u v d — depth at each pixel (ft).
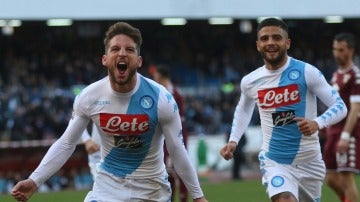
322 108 205.77
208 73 253.65
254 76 61.36
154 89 48.85
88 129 79.41
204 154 187.32
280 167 60.13
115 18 199.82
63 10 196.75
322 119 57.06
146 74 250.16
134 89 48.42
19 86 214.90
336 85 83.20
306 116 59.82
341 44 82.48
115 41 46.83
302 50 274.16
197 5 203.72
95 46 250.37
